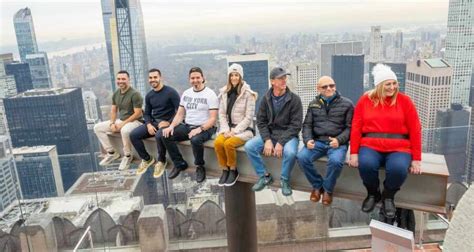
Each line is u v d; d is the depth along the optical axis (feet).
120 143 12.51
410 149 7.66
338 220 12.62
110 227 13.26
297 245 12.94
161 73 11.17
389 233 5.87
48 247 13.39
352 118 8.47
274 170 9.70
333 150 8.36
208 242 13.30
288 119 9.16
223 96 10.21
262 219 12.82
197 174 10.78
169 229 13.21
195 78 10.38
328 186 8.46
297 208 12.69
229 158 9.83
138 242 13.37
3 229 13.26
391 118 7.66
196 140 10.22
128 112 11.91
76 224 13.23
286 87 9.17
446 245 2.74
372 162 7.63
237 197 11.44
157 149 11.61
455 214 2.69
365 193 8.59
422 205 7.89
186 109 10.73
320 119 8.75
